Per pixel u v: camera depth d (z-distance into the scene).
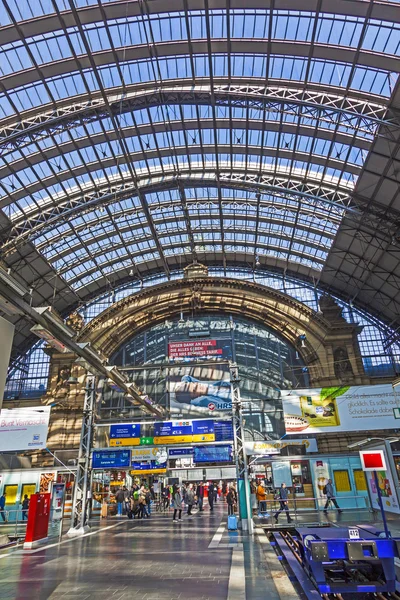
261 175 32.78
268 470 33.50
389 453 22.59
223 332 44.47
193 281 45.44
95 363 22.19
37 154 31.56
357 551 9.51
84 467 23.41
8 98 26.62
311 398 28.58
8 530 24.02
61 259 43.34
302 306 43.00
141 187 32.91
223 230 43.81
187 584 9.89
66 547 16.67
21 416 27.92
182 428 25.86
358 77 24.88
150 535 19.22
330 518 21.98
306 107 25.31
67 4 22.94
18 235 33.47
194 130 32.47
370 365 43.28
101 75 26.80
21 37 23.89
